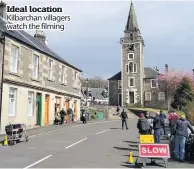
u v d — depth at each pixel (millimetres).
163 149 11398
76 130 26047
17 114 24062
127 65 72688
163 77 73000
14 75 23734
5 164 11219
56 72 32906
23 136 19750
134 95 71188
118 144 17562
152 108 71000
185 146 13180
